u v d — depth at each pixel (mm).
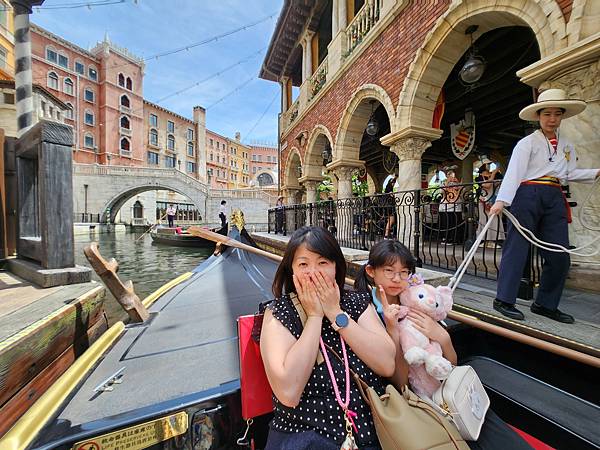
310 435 994
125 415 1155
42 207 2180
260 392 1242
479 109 7781
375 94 6070
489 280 3197
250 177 73750
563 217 2064
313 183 10156
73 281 2211
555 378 1686
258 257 6137
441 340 1298
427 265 4098
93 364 1641
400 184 5320
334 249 1185
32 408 1184
